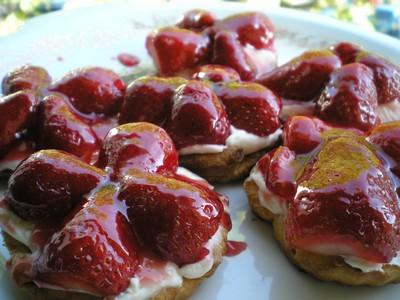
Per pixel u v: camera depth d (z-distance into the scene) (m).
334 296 0.13
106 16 0.24
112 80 0.17
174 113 0.15
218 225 0.12
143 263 0.12
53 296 0.12
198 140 0.15
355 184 0.12
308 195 0.12
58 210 0.12
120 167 0.13
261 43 0.20
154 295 0.12
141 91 0.16
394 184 0.13
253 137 0.16
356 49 0.18
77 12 0.24
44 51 0.22
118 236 0.11
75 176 0.12
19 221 0.13
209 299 0.13
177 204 0.12
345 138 0.14
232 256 0.14
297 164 0.14
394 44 0.21
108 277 0.11
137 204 0.12
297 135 0.15
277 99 0.17
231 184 0.17
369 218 0.12
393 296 0.13
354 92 0.16
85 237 0.11
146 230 0.12
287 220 0.13
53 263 0.11
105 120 0.17
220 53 0.19
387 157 0.14
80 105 0.17
